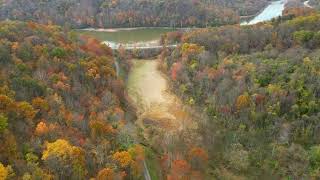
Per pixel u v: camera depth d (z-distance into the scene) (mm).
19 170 92188
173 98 168625
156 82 185625
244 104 138500
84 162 101938
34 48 150125
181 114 153375
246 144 130500
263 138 130750
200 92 160750
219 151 130625
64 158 97750
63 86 134000
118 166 106500
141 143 132000
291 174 118875
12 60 134750
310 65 145500
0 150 93188
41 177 90625
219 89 152500
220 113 144125
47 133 106750
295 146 124438
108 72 163875
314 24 181750
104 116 131375
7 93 113000
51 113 116875
